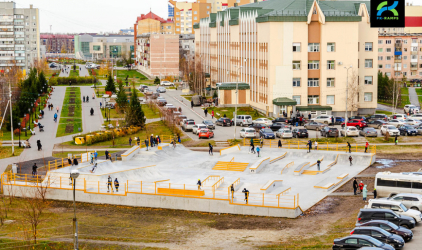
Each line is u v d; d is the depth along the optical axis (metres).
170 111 115.12
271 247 44.22
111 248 46.25
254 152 83.94
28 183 67.56
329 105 121.94
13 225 53.84
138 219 56.44
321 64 120.19
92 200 63.72
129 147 93.12
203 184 66.19
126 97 132.62
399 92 147.62
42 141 98.38
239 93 137.75
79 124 115.69
